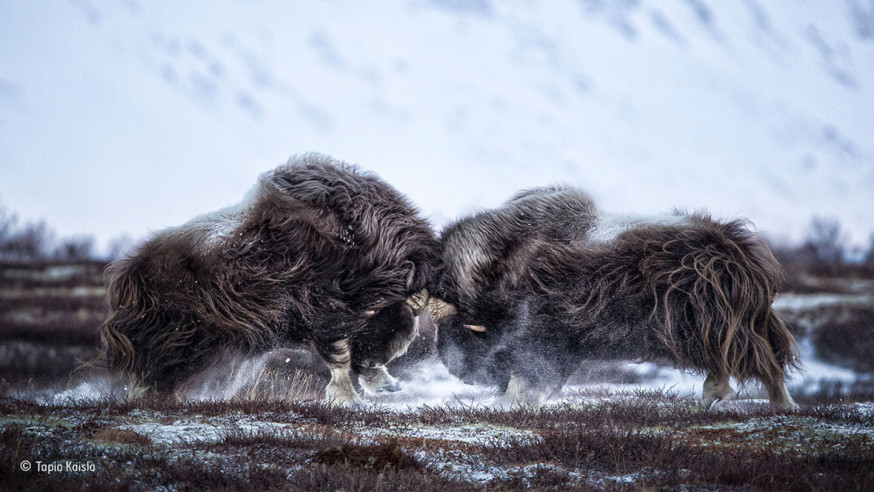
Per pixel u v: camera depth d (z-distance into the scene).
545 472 22.31
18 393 39.09
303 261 36.75
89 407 31.50
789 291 110.25
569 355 37.34
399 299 37.66
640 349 35.94
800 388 52.88
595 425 29.09
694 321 34.34
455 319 38.97
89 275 135.50
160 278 36.94
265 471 21.41
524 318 37.09
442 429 29.25
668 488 21.22
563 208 37.38
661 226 36.31
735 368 33.81
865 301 99.44
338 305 36.94
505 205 38.38
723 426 29.91
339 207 37.69
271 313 36.62
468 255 37.69
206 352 37.03
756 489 20.86
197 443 25.14
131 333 36.94
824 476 21.86
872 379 61.41
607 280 35.66
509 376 39.19
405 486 20.34
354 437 26.62
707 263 34.44
